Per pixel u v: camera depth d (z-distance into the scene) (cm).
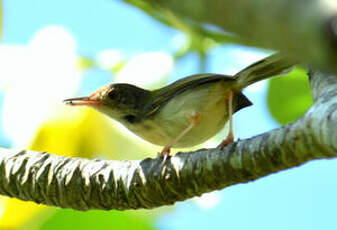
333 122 510
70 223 1061
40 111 1036
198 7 226
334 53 214
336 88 593
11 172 859
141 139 1173
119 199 809
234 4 217
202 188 734
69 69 1090
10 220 1026
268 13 212
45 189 845
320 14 209
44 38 1102
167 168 759
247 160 660
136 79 1170
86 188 823
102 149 1095
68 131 1048
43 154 873
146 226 1102
